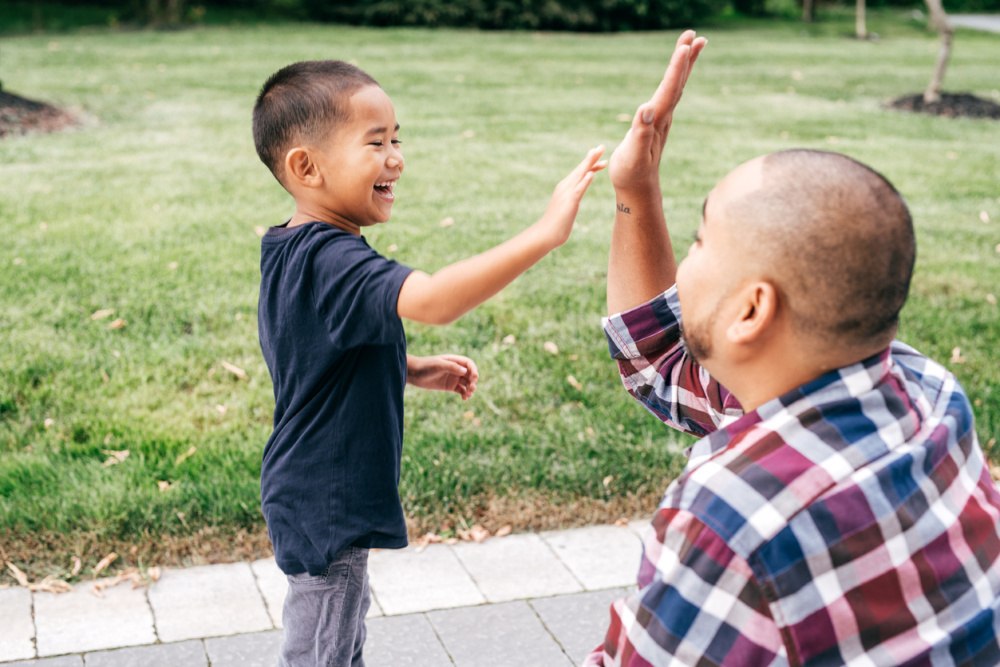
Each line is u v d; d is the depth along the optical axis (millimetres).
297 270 1837
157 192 7582
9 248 6051
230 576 3119
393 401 2021
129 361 4535
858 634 1093
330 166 1903
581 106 12578
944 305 5609
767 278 1118
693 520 1112
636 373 1668
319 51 17406
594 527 3477
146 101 11852
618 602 1218
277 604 2998
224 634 2855
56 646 2771
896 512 1110
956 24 30453
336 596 2043
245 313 5148
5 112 10023
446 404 4219
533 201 7746
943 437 1191
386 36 20578
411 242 6488
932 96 13000
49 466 3578
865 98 13953
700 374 1603
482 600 3064
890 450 1139
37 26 21266
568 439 3949
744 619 1089
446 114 11648
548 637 2904
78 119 10562
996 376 4672
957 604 1143
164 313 5102
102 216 6855
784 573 1078
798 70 17156
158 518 3312
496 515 3488
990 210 7875
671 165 9180
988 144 10664
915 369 1329
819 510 1089
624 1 24234
